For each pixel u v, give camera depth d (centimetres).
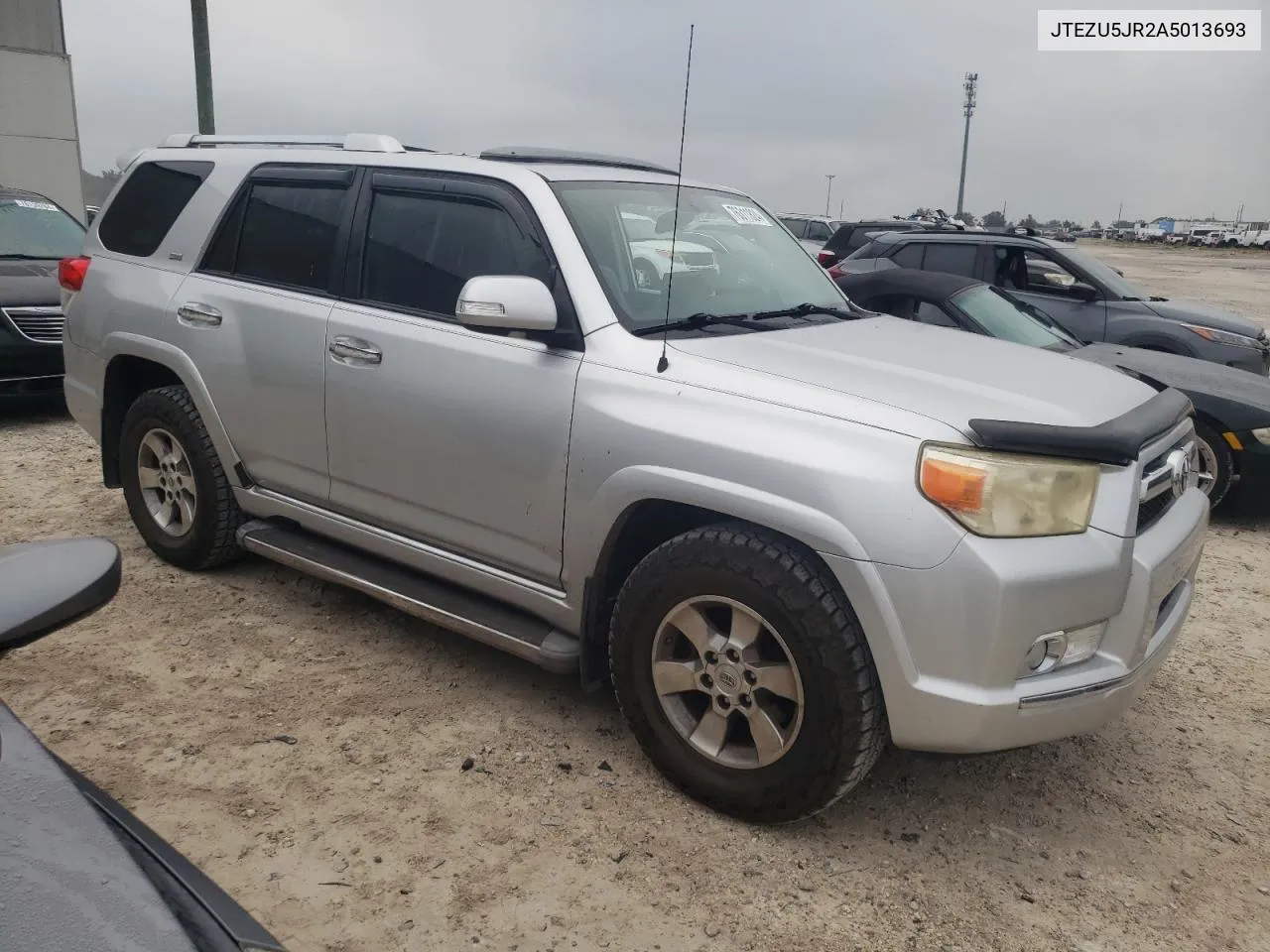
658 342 322
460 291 362
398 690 382
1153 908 282
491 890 277
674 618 307
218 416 438
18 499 588
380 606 457
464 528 362
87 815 145
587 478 320
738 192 462
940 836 310
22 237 868
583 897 275
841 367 311
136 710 362
